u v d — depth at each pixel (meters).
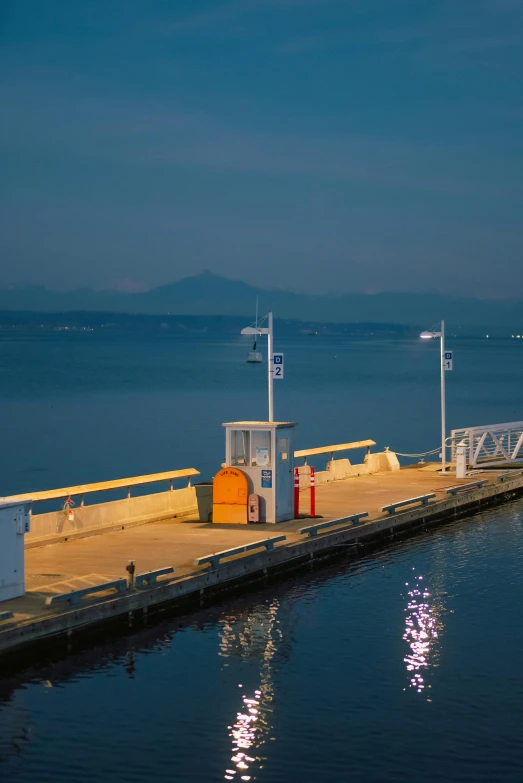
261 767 12.36
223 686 14.91
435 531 27.27
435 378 133.00
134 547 21.44
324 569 22.39
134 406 84.69
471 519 29.27
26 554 20.59
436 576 21.73
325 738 13.16
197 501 25.19
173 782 11.99
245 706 14.18
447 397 96.50
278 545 21.83
